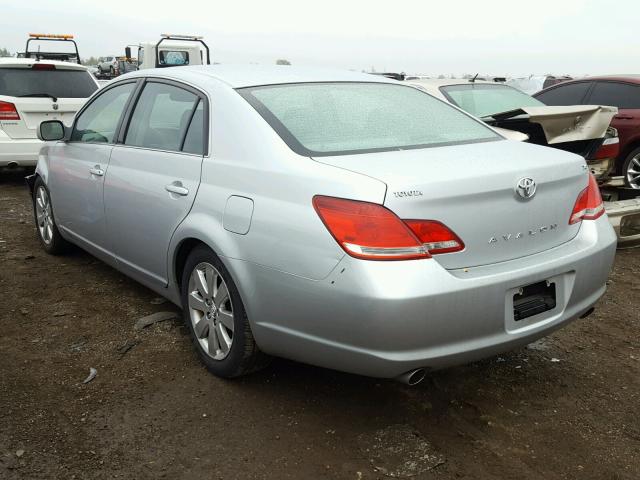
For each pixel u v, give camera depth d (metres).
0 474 2.42
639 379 3.22
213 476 2.44
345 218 2.40
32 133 7.96
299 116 2.98
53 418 2.81
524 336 2.62
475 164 2.65
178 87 3.53
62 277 4.68
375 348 2.38
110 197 3.88
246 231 2.76
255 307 2.76
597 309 4.18
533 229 2.71
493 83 7.54
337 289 2.41
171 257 3.34
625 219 5.20
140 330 3.74
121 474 2.44
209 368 3.20
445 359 2.45
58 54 13.33
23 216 6.72
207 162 3.08
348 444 2.64
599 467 2.50
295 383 3.13
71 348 3.51
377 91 3.43
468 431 2.74
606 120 5.53
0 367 3.28
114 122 4.04
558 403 2.98
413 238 2.38
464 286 2.42
